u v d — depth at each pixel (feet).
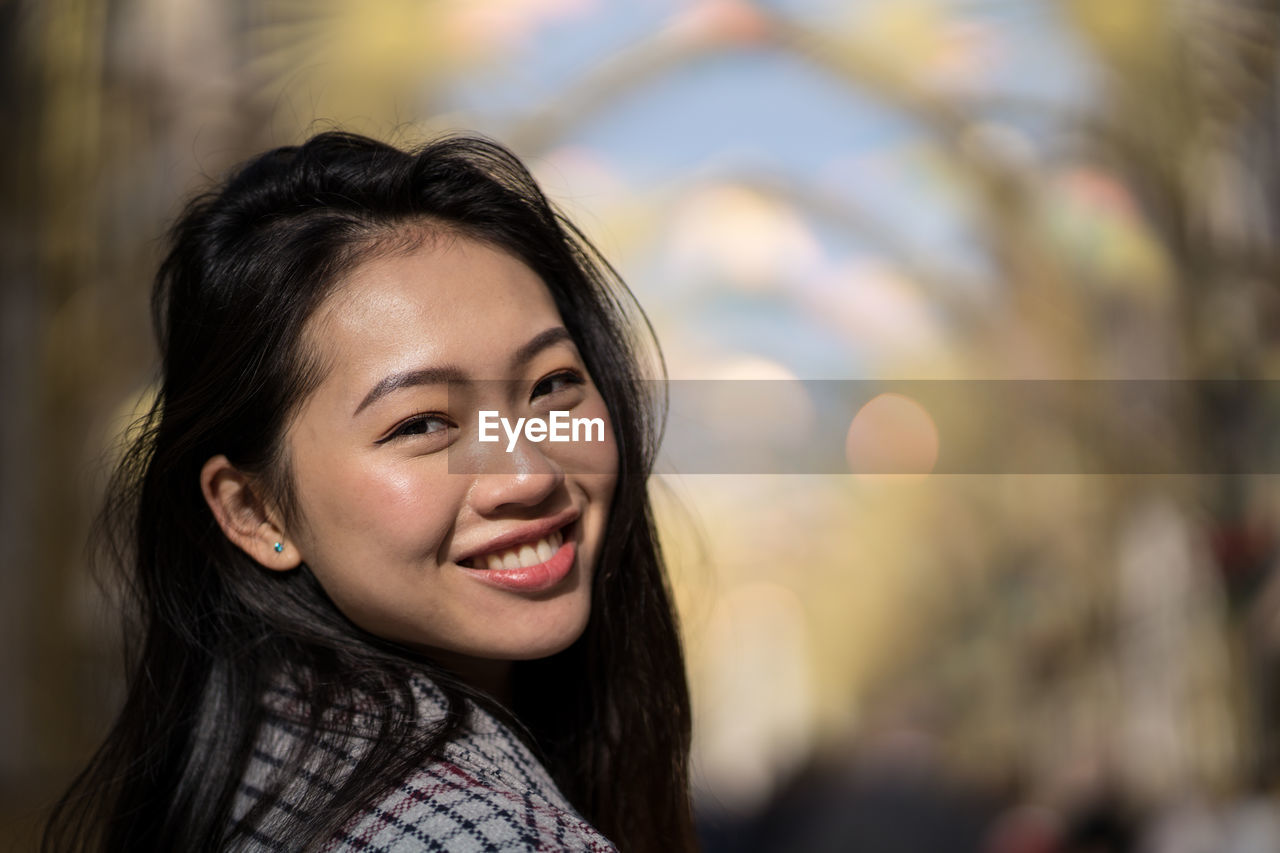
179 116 21.85
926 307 39.17
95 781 3.77
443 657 3.63
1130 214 27.53
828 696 55.06
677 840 4.26
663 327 44.32
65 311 20.72
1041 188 30.50
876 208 37.81
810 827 26.78
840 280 41.16
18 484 19.80
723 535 55.98
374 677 3.24
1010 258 32.76
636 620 4.14
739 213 39.17
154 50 21.75
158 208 21.33
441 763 2.97
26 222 20.76
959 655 39.86
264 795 3.11
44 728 18.08
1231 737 21.59
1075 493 30.35
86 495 19.80
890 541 50.44
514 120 32.04
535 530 3.20
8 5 20.99
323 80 24.08
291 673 3.41
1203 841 19.42
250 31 22.67
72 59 21.16
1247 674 22.20
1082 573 29.04
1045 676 30.78
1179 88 25.89
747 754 41.78
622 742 4.14
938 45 31.12
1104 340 28.94
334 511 3.14
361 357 3.09
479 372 3.14
